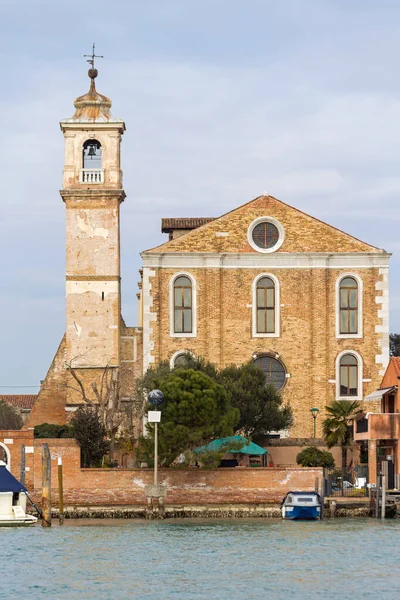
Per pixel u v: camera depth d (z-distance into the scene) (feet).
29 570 193.26
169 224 348.38
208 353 314.55
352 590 176.96
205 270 316.19
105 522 252.62
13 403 514.27
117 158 323.78
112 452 284.00
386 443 277.85
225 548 212.84
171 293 315.37
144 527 243.40
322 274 316.40
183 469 265.95
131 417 303.89
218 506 261.65
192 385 265.54
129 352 320.91
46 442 267.18
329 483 267.39
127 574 189.47
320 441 298.15
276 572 190.29
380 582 182.70
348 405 294.05
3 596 174.40
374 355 314.76
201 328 314.96
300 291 316.81
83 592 176.35
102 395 307.99
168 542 220.43
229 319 316.19
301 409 314.14
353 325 316.40
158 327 314.55
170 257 315.37
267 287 317.01
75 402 314.76
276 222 317.63
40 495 266.36
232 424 267.80
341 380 315.37
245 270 316.60
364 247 317.63
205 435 264.31
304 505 253.65
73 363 315.99
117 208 321.32
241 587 179.11
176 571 191.31
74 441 271.08
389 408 293.84
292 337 315.99
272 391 299.58
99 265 319.47
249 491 266.16
